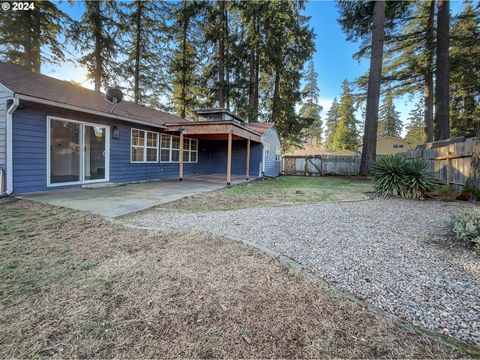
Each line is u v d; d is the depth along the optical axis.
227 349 1.32
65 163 6.66
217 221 3.88
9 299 1.71
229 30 17.08
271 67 16.98
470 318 1.59
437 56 11.51
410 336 1.42
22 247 2.65
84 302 1.69
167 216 4.15
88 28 12.53
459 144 6.49
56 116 6.26
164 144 10.52
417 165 6.68
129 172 8.71
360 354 1.29
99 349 1.30
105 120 7.68
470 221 2.86
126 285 1.92
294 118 17.81
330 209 4.91
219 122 8.52
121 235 3.10
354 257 2.54
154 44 15.47
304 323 1.53
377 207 5.15
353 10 11.67
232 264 2.33
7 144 5.29
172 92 17.92
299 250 2.71
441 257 2.54
